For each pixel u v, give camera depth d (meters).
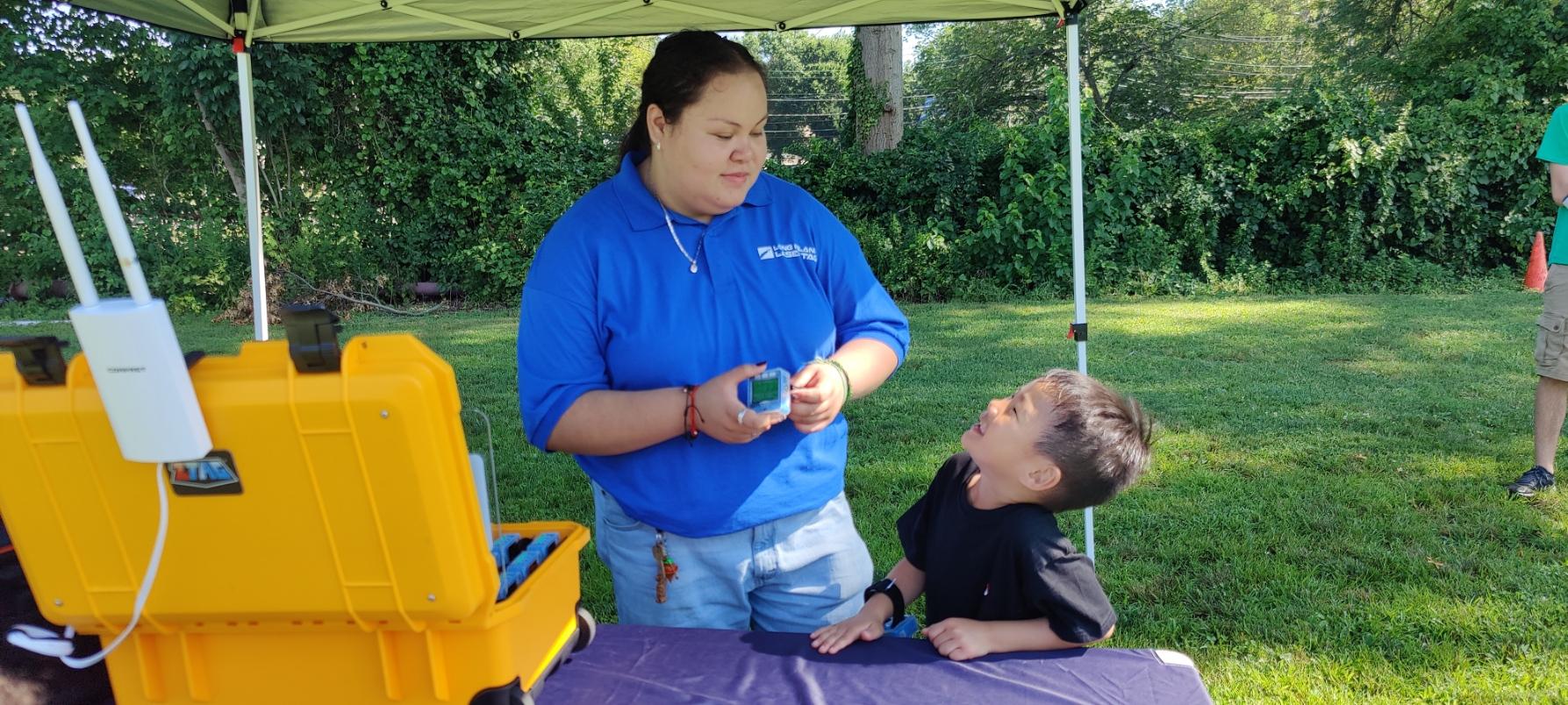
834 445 1.87
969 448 1.67
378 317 10.66
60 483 1.03
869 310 1.88
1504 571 3.45
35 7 10.77
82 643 1.52
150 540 1.06
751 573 1.79
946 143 11.38
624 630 1.63
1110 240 11.02
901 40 12.02
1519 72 11.82
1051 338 8.15
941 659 1.53
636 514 1.75
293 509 1.02
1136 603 3.38
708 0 2.98
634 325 1.67
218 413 0.97
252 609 1.09
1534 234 10.82
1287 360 6.98
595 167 11.89
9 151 10.77
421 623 1.12
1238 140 11.31
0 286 10.97
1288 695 2.79
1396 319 8.60
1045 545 1.57
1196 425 5.34
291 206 11.29
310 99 11.02
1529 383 6.07
